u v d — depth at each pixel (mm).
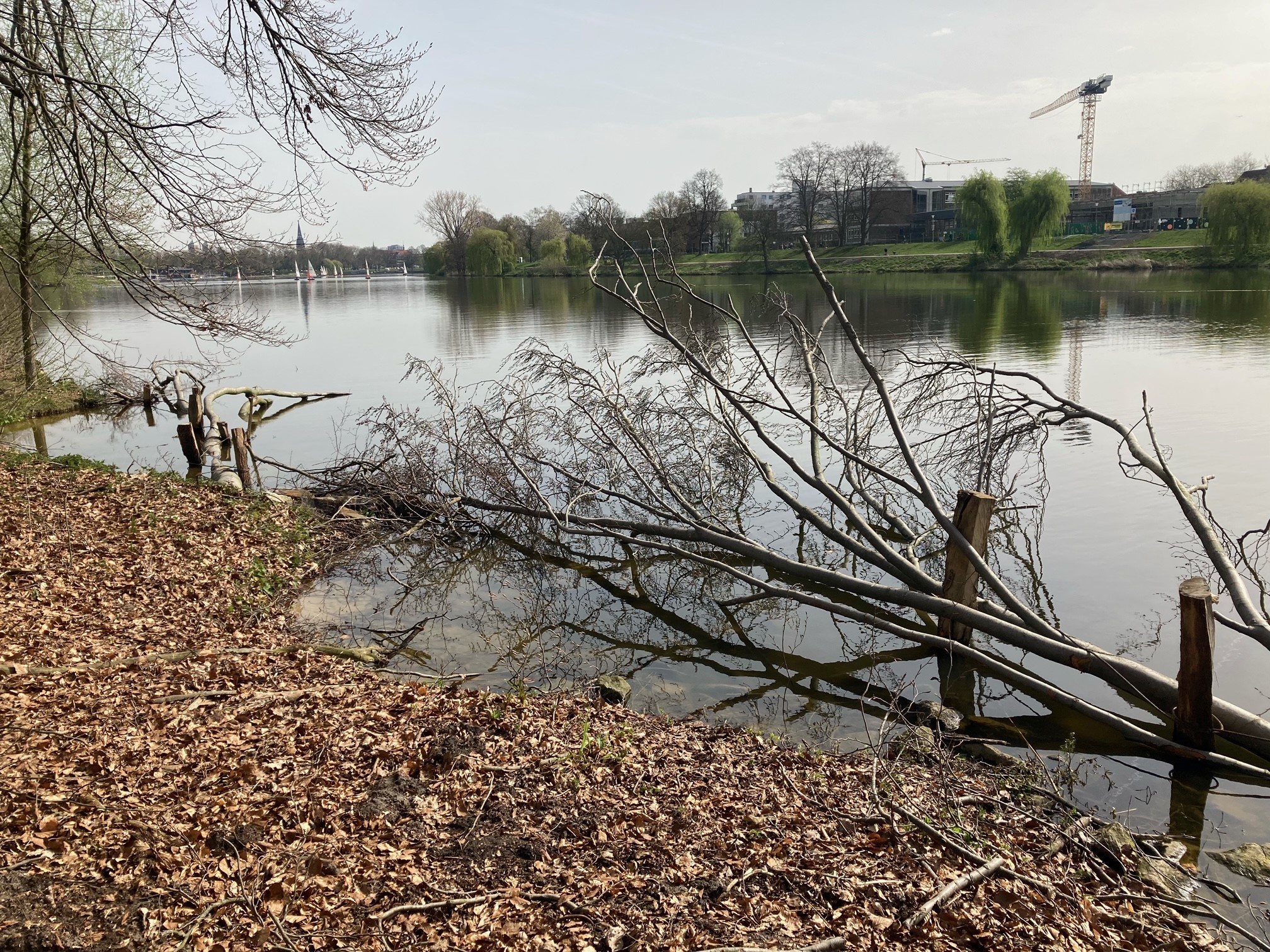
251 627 8953
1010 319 36344
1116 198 144125
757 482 15305
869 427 13742
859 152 105812
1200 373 21875
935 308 42844
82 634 7789
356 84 9844
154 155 9141
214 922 4234
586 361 26969
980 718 7812
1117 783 6801
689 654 9383
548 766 6059
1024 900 4840
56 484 12836
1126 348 26641
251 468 16516
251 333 10398
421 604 10594
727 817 5566
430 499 13781
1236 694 7930
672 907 4602
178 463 17422
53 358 23547
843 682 8695
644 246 69688
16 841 4582
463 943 4258
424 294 75688
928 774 6508
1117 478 14297
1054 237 97688
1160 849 5859
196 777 5434
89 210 9414
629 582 11648
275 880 4535
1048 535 12086
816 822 5559
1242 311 37531
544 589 11352
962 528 9070
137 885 4406
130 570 9773
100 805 4984
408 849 4988
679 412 14070
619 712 7449
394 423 17875
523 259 114000
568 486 14602
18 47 9430
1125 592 10219
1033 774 6734
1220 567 8156
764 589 9828
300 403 23250
